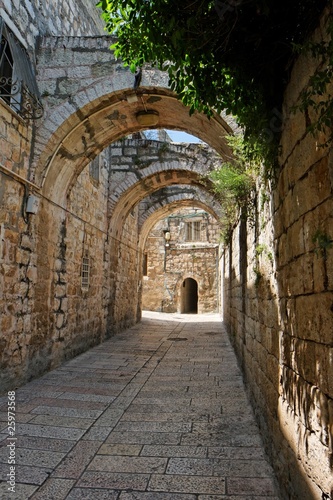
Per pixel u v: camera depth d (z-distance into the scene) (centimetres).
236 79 279
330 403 169
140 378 614
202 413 445
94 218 952
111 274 1126
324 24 185
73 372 655
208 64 274
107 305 1077
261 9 210
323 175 182
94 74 623
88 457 329
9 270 521
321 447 180
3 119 506
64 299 736
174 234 2277
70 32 824
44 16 668
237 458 328
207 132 685
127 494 270
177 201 1492
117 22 299
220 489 278
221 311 1778
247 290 516
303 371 215
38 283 615
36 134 605
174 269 2247
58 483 284
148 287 2266
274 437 299
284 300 267
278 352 288
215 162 1096
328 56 177
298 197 227
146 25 256
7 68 532
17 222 544
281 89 269
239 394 521
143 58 313
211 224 2214
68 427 398
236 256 727
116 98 634
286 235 260
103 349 907
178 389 548
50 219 665
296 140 231
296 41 226
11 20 530
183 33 242
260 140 296
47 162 614
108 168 1105
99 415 436
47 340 653
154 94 629
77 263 818
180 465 315
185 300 2352
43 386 558
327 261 175
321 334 183
